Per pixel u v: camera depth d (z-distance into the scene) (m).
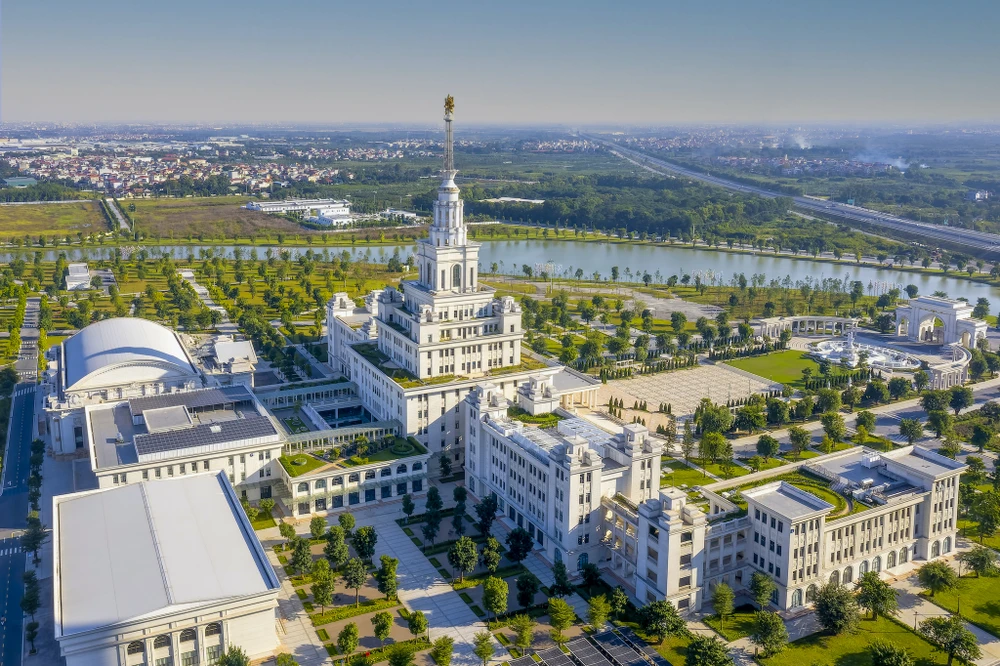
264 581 185.88
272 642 185.75
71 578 184.50
